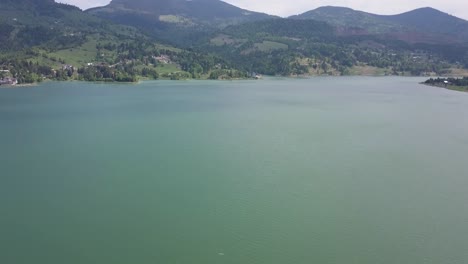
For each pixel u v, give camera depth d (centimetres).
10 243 5372
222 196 6825
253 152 9488
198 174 7906
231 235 5578
